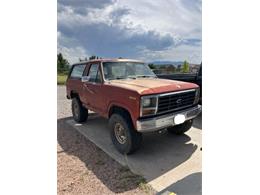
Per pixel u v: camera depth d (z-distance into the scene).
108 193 2.26
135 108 2.76
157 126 2.84
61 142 3.84
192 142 3.77
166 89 3.01
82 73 4.67
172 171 2.73
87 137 4.10
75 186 2.38
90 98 4.16
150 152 3.35
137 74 4.28
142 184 2.41
